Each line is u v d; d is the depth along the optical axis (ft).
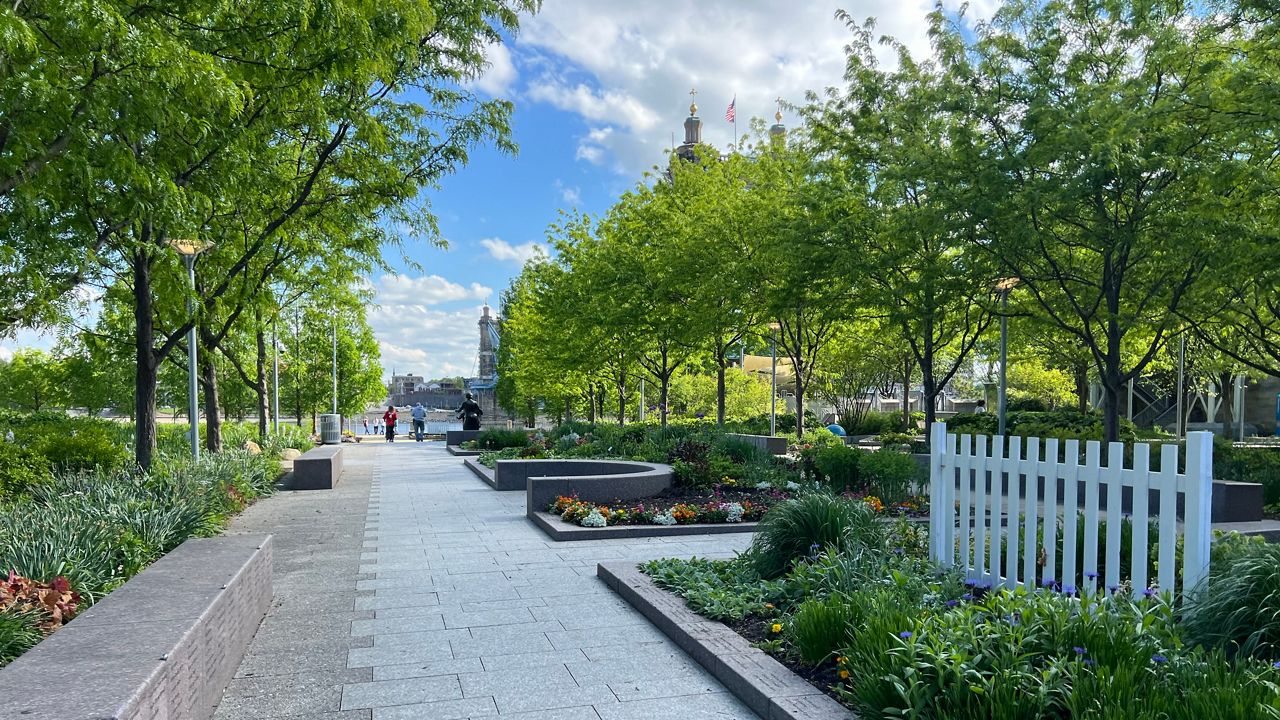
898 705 11.84
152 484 33.58
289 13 29.43
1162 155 38.93
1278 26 33.14
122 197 29.30
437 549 31.40
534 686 15.99
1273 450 58.54
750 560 23.06
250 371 102.27
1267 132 35.14
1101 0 43.37
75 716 8.88
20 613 15.05
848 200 56.75
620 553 30.27
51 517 23.43
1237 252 37.17
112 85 24.72
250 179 36.96
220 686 15.28
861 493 40.37
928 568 19.30
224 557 19.06
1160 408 153.99
